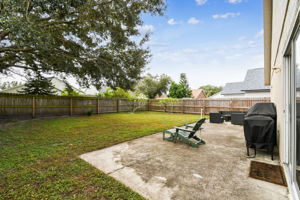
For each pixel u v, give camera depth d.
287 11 2.22
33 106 8.62
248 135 3.37
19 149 3.48
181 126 6.82
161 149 3.75
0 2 3.20
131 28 6.27
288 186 2.09
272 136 3.17
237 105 11.23
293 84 2.18
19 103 8.12
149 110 17.03
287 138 2.68
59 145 3.86
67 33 5.76
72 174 2.40
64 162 2.85
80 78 7.93
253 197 1.91
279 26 3.05
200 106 13.07
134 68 7.39
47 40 4.39
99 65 6.34
